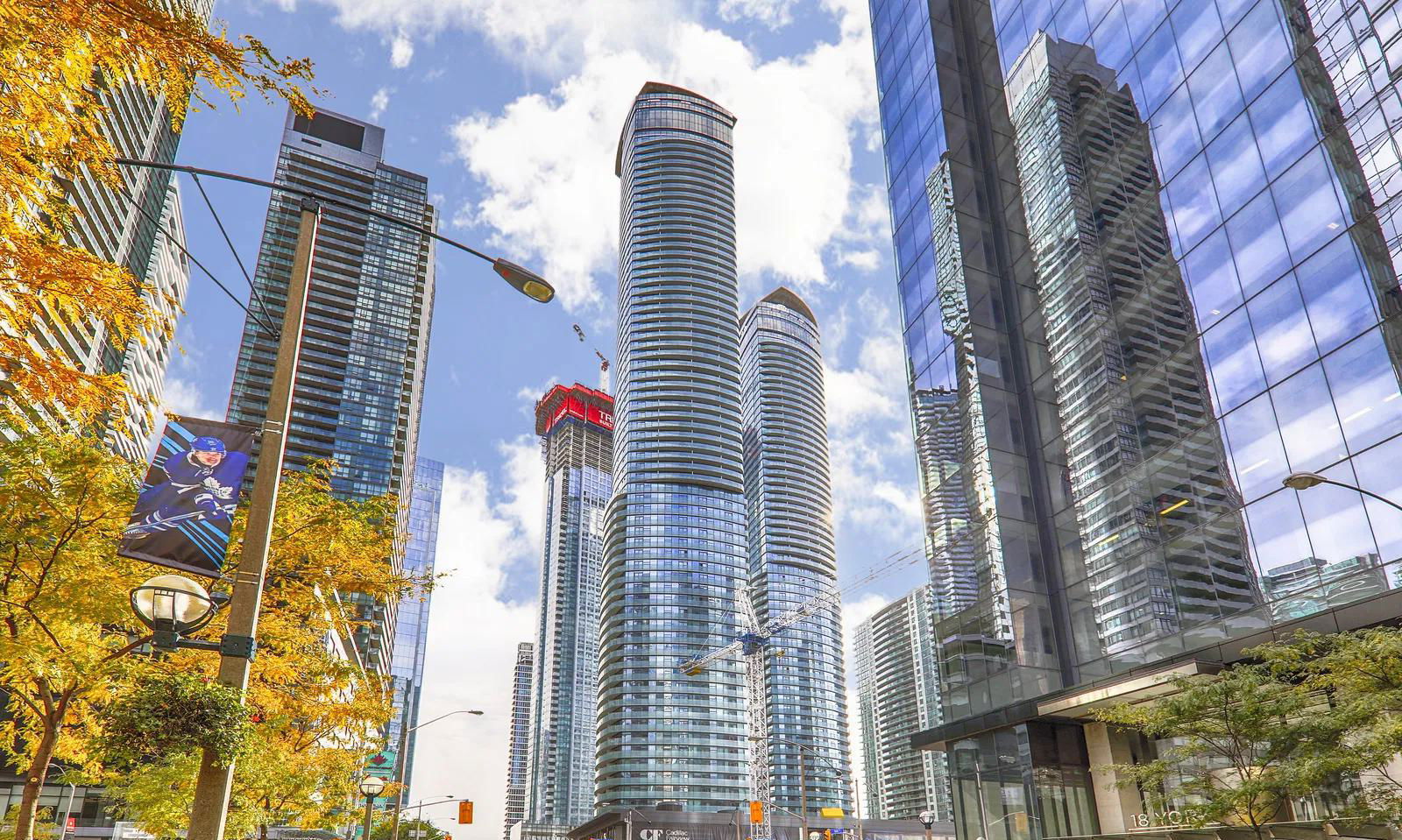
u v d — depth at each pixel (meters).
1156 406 38.62
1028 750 37.59
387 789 33.72
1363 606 27.44
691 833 197.12
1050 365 46.59
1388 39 30.23
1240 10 37.03
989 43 55.97
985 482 46.16
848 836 155.00
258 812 24.86
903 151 59.62
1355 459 29.34
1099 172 44.56
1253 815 21.89
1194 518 35.53
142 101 85.56
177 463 10.70
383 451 181.25
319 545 19.84
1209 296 36.59
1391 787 19.92
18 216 9.23
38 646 14.61
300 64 9.09
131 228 86.00
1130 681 32.66
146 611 10.58
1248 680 21.12
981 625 44.78
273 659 21.28
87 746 19.19
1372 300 29.67
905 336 56.00
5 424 12.96
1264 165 34.91
